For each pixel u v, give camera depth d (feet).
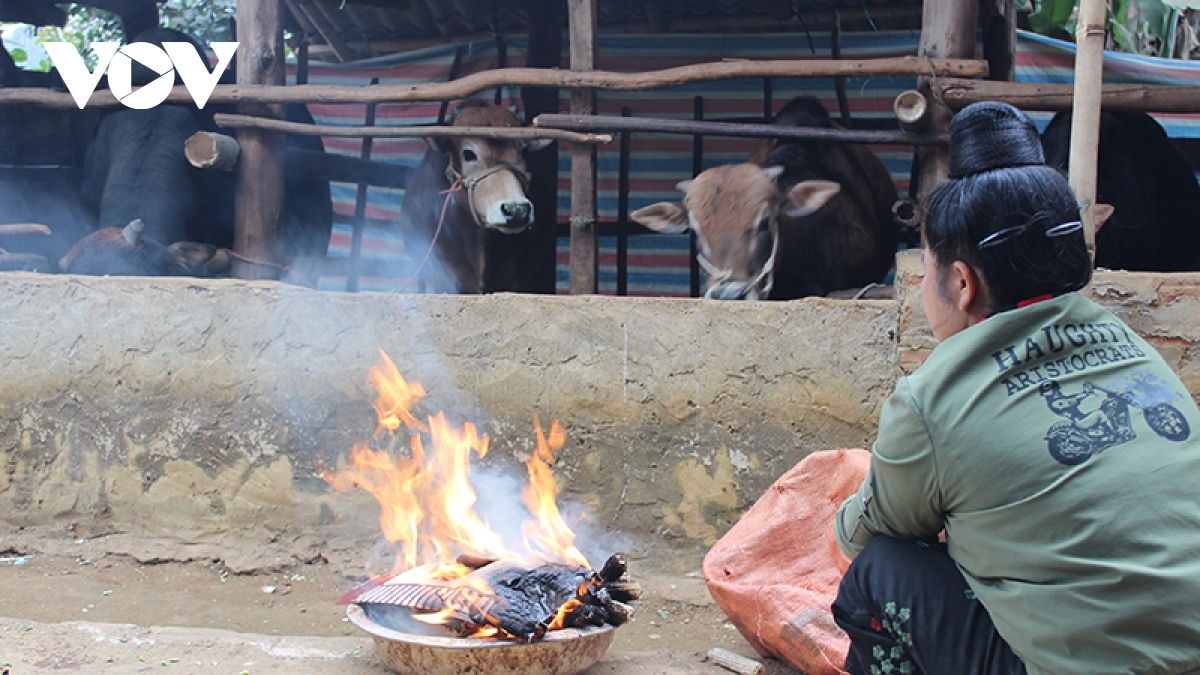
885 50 22.08
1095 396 5.82
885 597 6.73
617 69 23.13
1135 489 5.54
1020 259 6.04
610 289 23.59
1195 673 5.38
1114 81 21.15
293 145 22.50
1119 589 5.43
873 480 6.70
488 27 23.66
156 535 14.19
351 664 9.68
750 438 12.73
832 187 15.48
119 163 18.25
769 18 21.88
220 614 11.95
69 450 14.47
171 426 14.17
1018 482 5.79
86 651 9.75
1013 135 6.23
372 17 23.29
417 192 21.74
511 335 13.35
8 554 14.12
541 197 21.81
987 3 19.20
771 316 12.69
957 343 6.26
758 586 9.89
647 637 11.18
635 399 13.02
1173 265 18.33
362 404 13.74
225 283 14.19
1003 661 6.22
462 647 8.43
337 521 13.79
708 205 15.43
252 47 15.94
